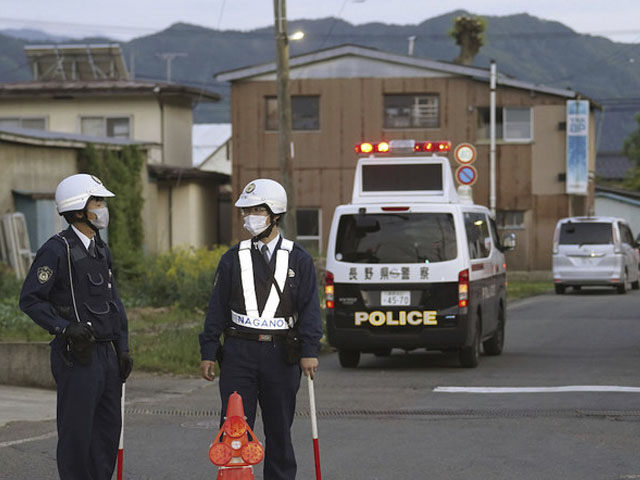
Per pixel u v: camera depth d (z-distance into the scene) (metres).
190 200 39.50
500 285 17.19
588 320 22.84
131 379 14.41
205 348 6.98
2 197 27.39
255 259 6.97
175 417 11.28
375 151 17.05
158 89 42.34
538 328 21.38
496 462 8.66
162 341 16.91
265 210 6.97
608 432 9.92
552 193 41.31
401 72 40.84
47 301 6.75
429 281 14.88
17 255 26.47
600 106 46.47
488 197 41.25
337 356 17.42
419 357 17.19
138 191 32.94
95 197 6.86
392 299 14.98
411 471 8.37
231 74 40.53
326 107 41.00
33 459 8.88
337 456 8.98
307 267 7.02
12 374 13.64
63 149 30.05
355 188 16.61
